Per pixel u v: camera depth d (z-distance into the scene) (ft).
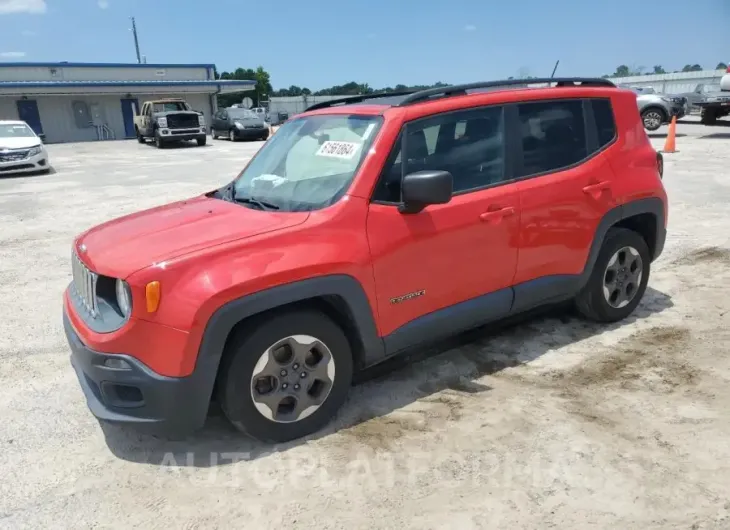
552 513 8.50
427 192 10.12
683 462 9.48
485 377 12.69
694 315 15.49
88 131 122.62
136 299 9.11
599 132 13.93
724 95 69.77
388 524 8.43
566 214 13.12
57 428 11.34
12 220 32.17
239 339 9.70
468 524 8.36
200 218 11.09
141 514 8.86
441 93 11.91
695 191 31.86
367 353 11.02
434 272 11.41
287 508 8.86
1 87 110.11
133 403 9.55
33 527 8.67
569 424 10.69
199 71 140.77
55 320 17.10
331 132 12.06
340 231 10.32
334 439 10.57
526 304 13.15
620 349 13.70
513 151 12.51
